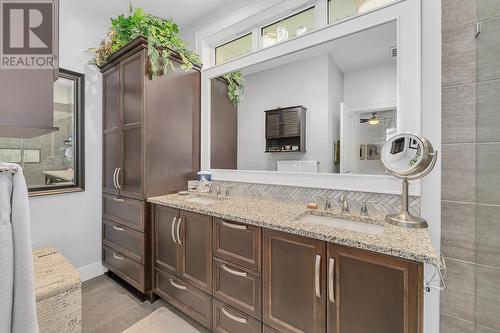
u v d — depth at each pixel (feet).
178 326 5.65
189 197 6.86
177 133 7.40
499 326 3.80
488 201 3.88
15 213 2.19
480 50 3.92
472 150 4.01
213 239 5.14
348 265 3.48
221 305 4.99
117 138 7.48
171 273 6.06
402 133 4.19
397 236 3.50
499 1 3.76
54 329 4.63
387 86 4.80
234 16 7.25
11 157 6.63
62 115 7.54
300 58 6.00
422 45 4.40
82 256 7.96
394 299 3.14
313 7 6.00
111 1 7.34
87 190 8.06
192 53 7.74
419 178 4.04
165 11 8.04
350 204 5.22
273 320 4.24
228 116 7.47
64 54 7.41
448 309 4.23
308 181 5.85
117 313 6.16
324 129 5.62
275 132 6.49
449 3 4.19
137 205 6.77
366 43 5.04
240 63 7.13
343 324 3.52
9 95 2.64
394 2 4.60
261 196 6.72
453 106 4.17
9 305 2.13
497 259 3.81
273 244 4.25
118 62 7.35
